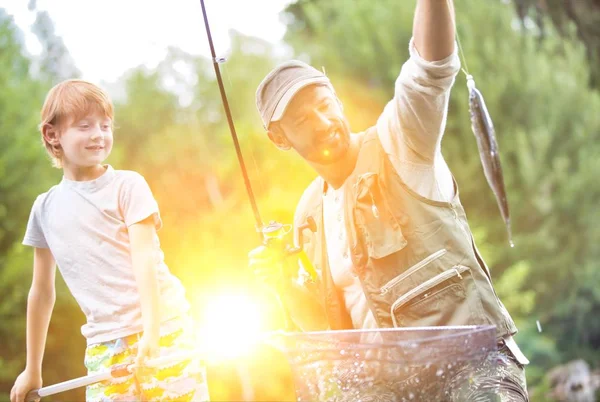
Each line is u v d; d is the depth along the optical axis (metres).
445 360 2.44
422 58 2.90
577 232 13.27
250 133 13.83
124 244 3.28
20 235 8.62
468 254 3.09
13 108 9.09
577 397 10.59
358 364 2.51
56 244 3.34
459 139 13.11
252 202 3.21
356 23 13.95
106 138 3.32
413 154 3.11
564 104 13.54
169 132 16.23
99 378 3.12
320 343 2.59
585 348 13.01
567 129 13.60
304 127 3.21
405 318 3.09
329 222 3.33
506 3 13.96
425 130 3.02
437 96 2.95
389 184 3.15
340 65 13.90
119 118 16.75
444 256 3.07
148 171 15.67
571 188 13.14
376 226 3.12
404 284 3.08
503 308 3.09
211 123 16.48
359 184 3.17
